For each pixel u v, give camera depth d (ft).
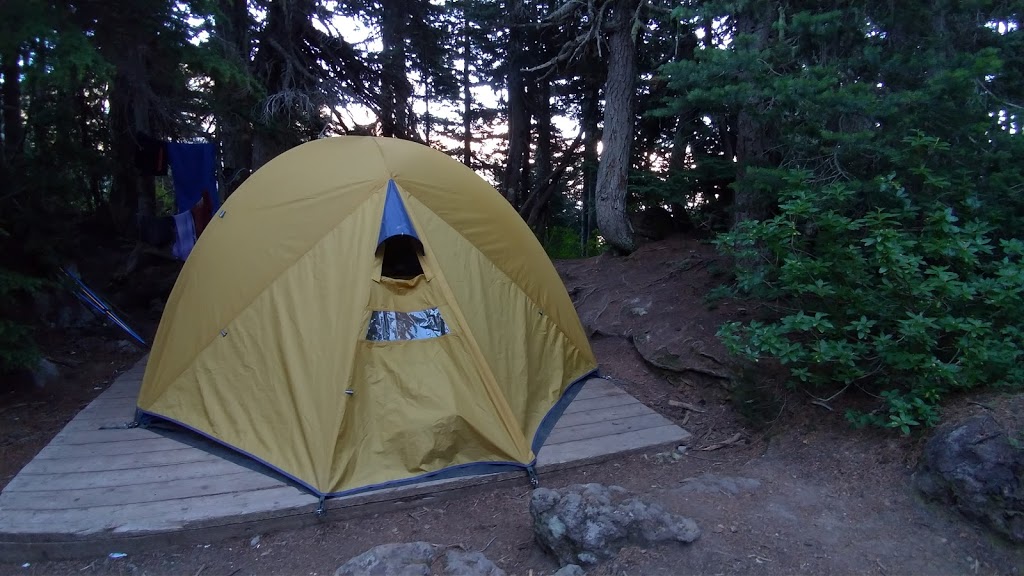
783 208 14.19
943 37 16.11
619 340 23.91
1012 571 9.48
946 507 10.91
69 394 19.40
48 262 21.50
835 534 10.71
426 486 12.92
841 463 13.09
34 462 13.67
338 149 17.16
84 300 25.12
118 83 27.81
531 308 17.66
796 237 14.85
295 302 14.66
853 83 16.38
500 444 13.87
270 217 15.99
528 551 10.93
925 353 12.61
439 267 15.38
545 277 19.33
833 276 14.28
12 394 18.84
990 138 15.15
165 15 19.19
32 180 20.03
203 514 11.68
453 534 11.92
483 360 14.62
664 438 15.76
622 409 17.70
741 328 16.15
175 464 13.64
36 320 23.22
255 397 14.23
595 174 45.62
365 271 14.58
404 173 16.06
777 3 19.36
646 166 41.14
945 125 14.93
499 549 11.21
